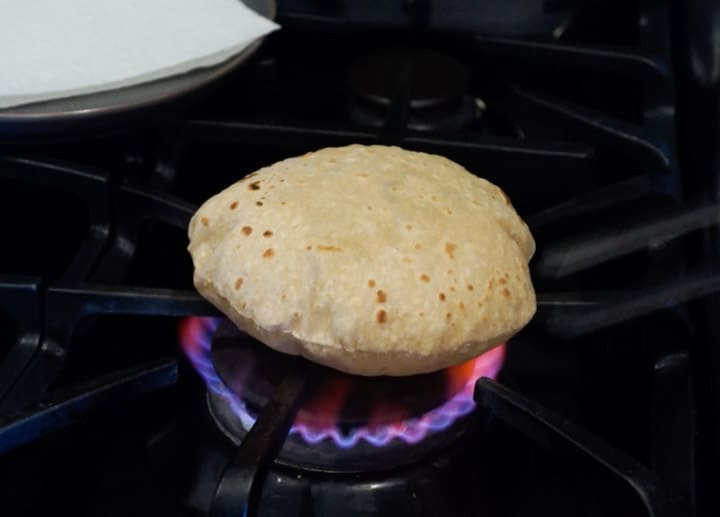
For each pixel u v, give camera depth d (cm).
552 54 74
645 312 53
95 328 57
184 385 56
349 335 48
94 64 66
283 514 49
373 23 81
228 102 77
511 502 50
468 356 50
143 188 61
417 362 49
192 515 50
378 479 49
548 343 59
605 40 82
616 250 59
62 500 50
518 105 72
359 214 50
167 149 67
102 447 53
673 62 76
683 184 68
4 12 69
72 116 63
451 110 72
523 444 52
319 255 49
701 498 48
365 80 72
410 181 53
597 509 49
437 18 81
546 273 60
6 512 49
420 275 49
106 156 70
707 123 68
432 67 74
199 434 53
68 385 54
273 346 50
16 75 64
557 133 71
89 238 62
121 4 70
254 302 49
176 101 66
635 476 46
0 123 62
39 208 67
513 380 56
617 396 56
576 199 61
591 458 47
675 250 60
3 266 63
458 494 50
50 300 54
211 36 70
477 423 52
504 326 50
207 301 54
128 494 51
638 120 73
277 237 50
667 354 55
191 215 60
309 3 83
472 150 64
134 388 51
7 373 54
